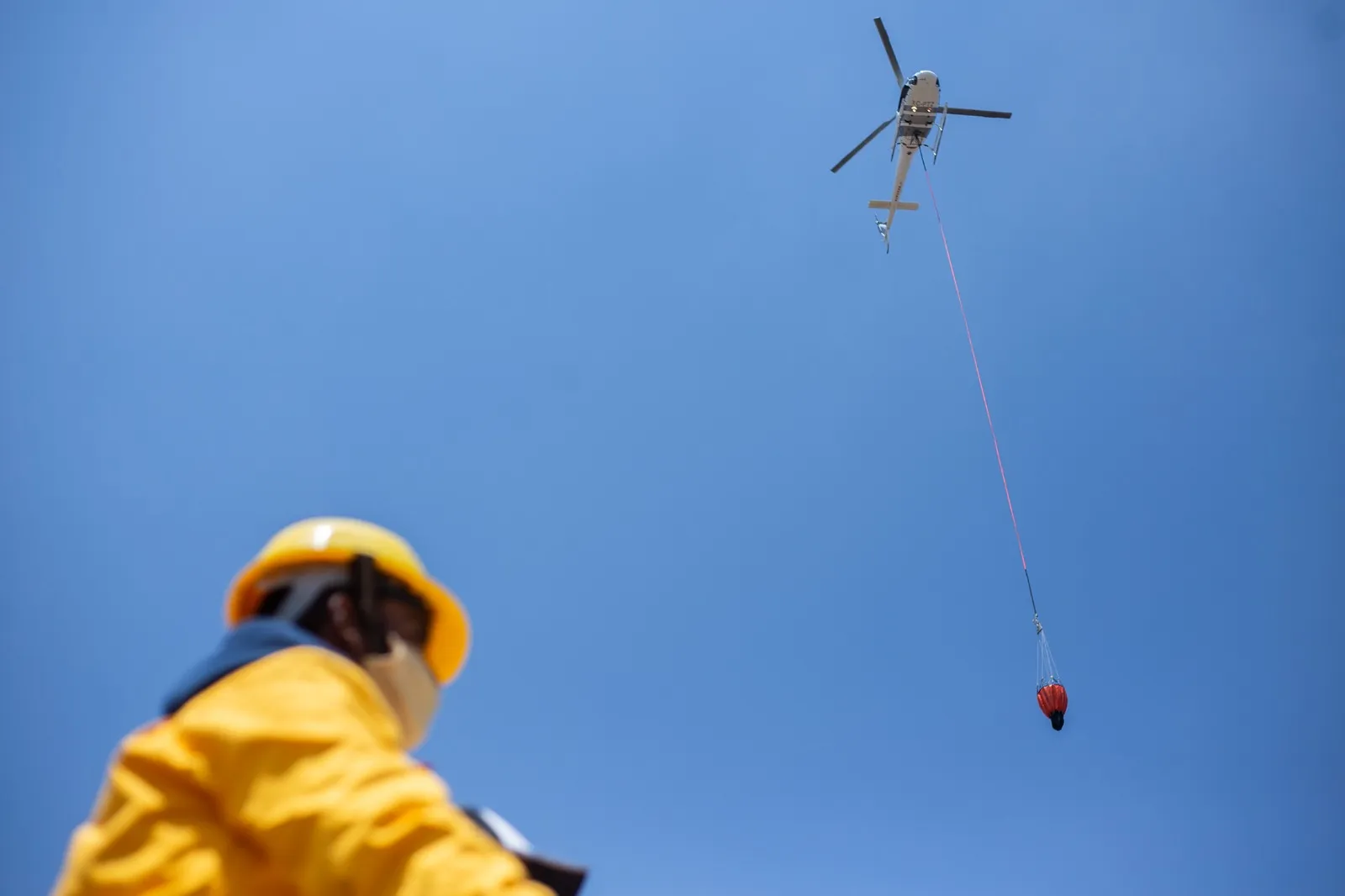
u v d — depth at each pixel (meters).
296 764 1.78
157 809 1.87
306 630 2.76
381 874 1.61
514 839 2.56
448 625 3.30
